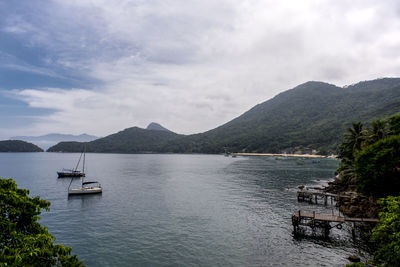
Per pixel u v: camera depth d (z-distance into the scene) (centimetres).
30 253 1125
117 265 3058
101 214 5247
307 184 9269
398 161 4134
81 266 1444
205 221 4719
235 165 18875
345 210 5141
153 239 3844
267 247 3550
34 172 14100
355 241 3756
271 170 14625
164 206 5906
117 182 10069
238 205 5969
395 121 6056
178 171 14600
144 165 19562
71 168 16675
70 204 6178
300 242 3722
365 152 4588
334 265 3030
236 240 3797
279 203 6162
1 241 1210
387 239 2278
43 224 4597
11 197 1323
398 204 2250
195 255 3316
